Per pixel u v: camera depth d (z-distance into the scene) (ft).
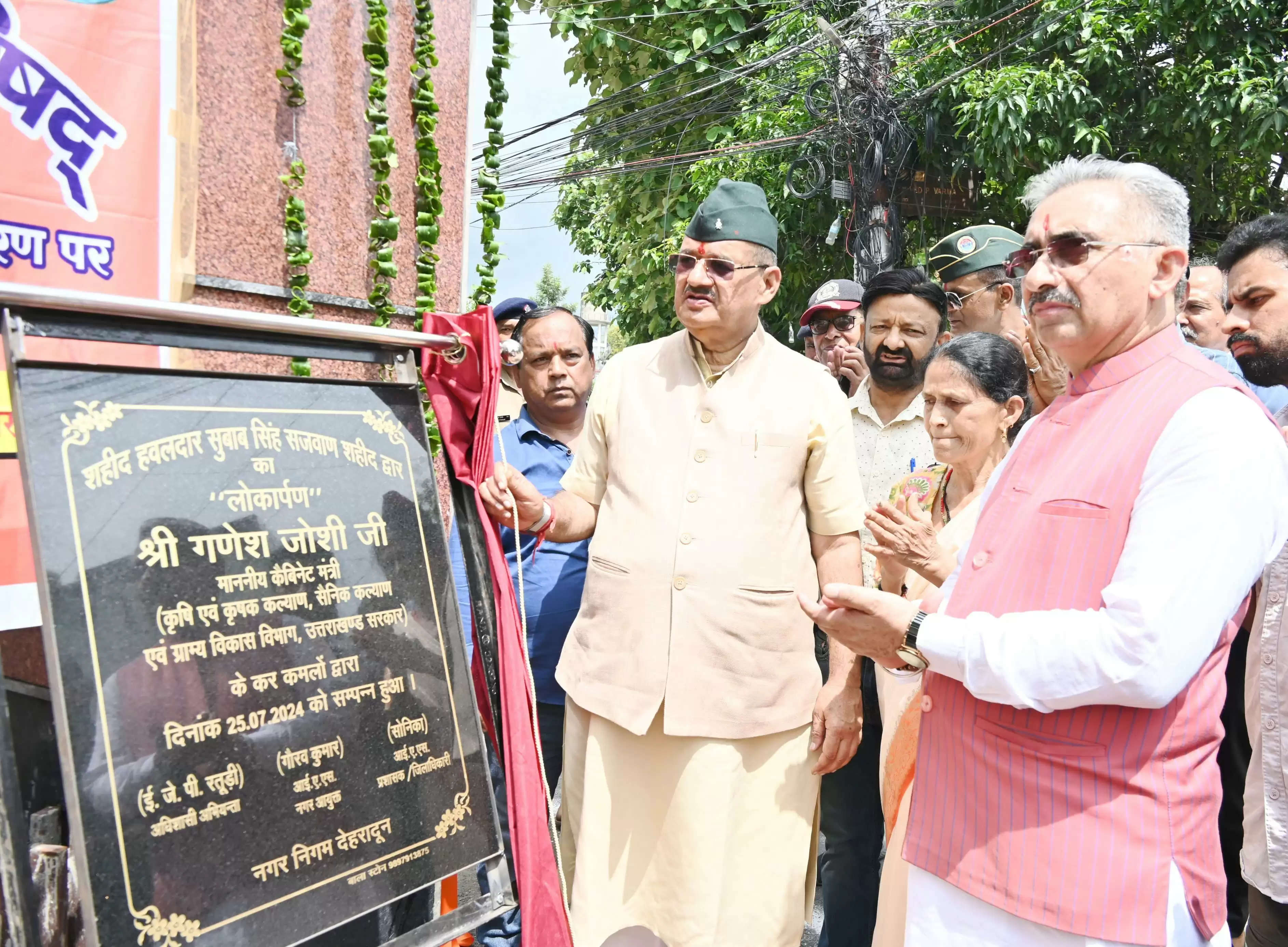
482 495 6.72
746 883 8.04
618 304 37.78
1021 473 6.07
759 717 7.95
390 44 8.45
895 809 7.48
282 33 7.60
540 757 6.28
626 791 8.17
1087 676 5.04
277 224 7.66
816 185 29.22
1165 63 26.73
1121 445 5.49
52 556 4.29
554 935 6.09
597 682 8.20
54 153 6.31
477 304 9.64
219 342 5.12
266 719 4.82
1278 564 7.38
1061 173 5.93
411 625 5.53
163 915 4.31
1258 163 25.58
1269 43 25.00
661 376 8.73
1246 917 9.77
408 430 5.89
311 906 4.78
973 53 28.89
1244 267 8.61
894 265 28.84
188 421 4.91
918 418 10.62
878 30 27.81
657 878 8.03
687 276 8.18
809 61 29.17
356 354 5.78
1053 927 5.28
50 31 6.25
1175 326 5.85
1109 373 5.79
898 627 5.75
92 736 4.26
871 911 9.45
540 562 10.42
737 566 7.97
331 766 5.01
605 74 33.96
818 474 8.44
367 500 5.53
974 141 27.84
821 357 13.78
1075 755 5.30
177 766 4.48
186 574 4.70
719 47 31.24
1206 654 5.01
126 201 6.65
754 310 8.33
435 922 5.42
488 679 6.44
